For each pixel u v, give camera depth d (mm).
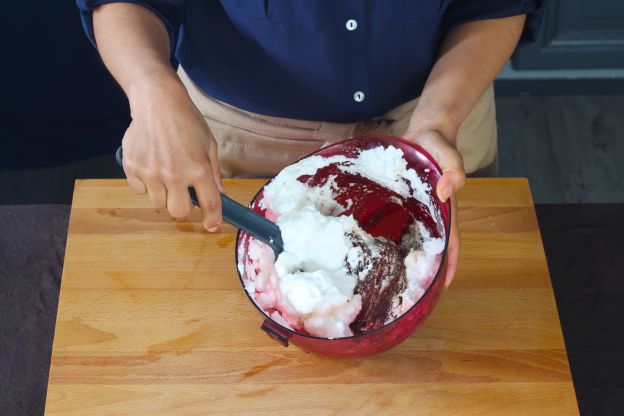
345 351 817
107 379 932
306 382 920
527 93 2270
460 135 1244
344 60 1055
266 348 947
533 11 1030
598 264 1097
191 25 1070
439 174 861
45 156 1929
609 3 2070
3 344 1029
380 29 1018
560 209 1154
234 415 898
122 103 1877
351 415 896
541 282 999
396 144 889
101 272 1027
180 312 984
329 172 925
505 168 2115
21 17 1600
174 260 1033
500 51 1025
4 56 1662
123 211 1085
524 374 920
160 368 938
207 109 1221
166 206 865
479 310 975
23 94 1749
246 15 1018
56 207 1153
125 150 833
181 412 902
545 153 2139
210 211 824
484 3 1026
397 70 1085
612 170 2094
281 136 1202
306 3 980
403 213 922
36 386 996
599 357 1012
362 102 1121
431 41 1048
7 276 1090
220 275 1016
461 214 1071
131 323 978
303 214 875
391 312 841
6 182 2049
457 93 974
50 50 1681
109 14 949
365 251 869
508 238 1044
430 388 913
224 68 1107
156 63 886
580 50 2186
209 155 864
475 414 893
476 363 930
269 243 857
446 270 844
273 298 864
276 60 1067
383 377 922
